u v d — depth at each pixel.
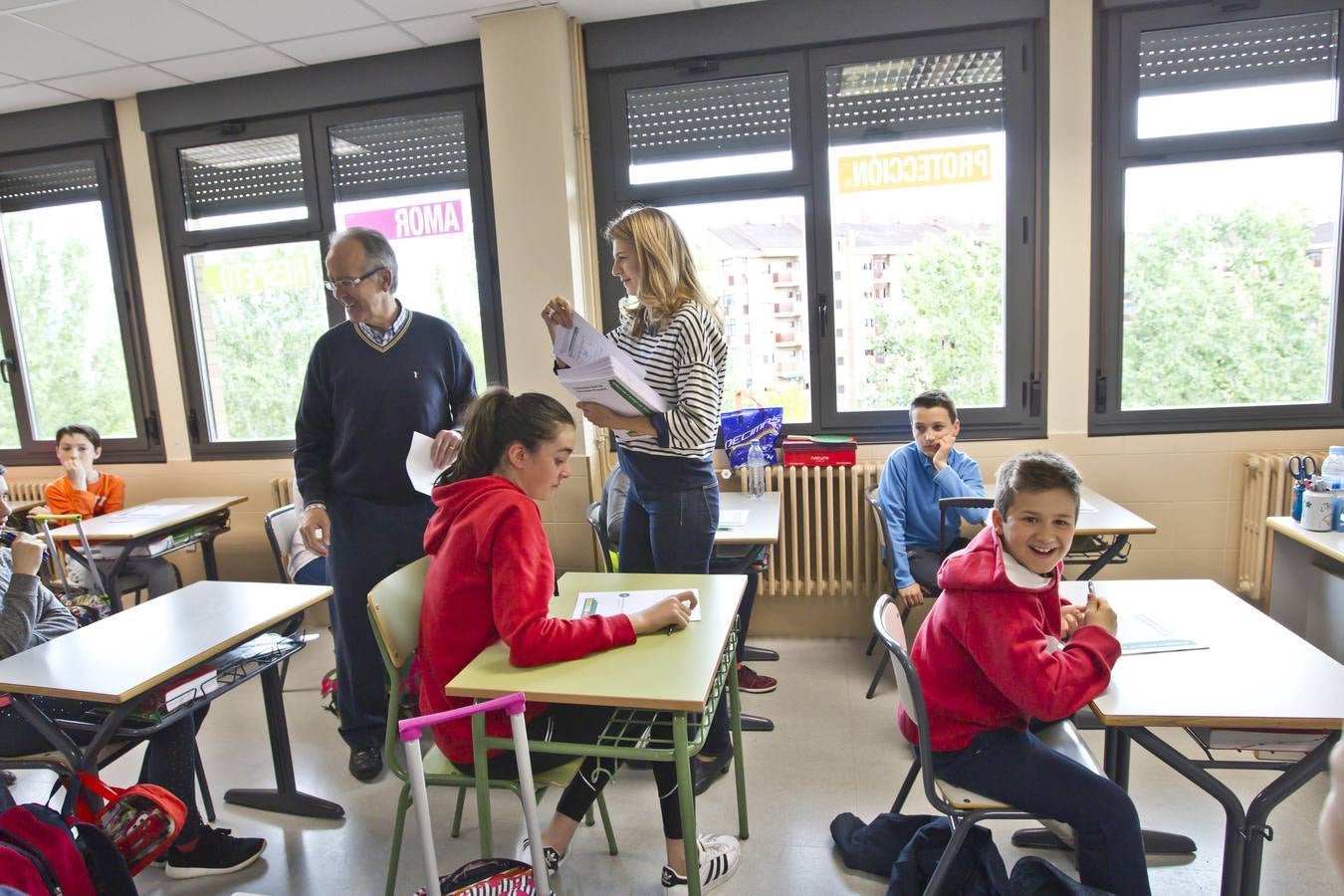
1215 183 3.06
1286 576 2.60
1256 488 3.01
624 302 2.20
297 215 3.67
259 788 2.32
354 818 2.20
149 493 4.00
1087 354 3.16
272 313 3.79
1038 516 1.47
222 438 3.96
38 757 1.75
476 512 1.54
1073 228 3.10
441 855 2.01
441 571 1.56
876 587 3.30
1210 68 3.00
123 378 4.01
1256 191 3.04
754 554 2.75
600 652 1.50
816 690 2.89
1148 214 3.11
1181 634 1.63
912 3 3.06
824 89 3.21
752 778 2.31
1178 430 3.17
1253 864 1.34
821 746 2.48
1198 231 3.09
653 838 2.04
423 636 1.61
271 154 3.66
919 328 3.30
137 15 2.85
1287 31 2.95
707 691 1.32
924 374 3.33
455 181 3.48
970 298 3.26
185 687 1.80
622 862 1.95
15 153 3.88
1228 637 1.61
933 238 3.24
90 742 1.68
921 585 2.80
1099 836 1.43
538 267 3.24
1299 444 3.07
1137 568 3.21
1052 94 3.04
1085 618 1.50
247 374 3.88
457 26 3.15
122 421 4.07
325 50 3.29
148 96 3.63
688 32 3.20
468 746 1.54
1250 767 1.39
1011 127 3.11
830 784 2.26
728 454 3.27
